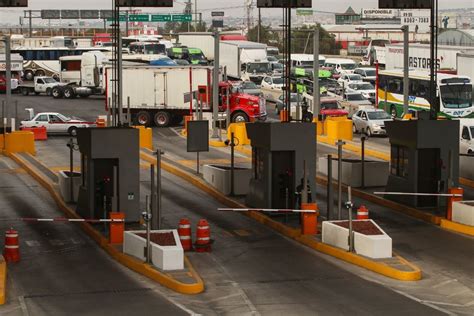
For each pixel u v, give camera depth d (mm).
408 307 31031
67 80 132250
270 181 46812
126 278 35719
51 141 80312
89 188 45250
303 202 42969
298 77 119062
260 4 49500
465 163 58844
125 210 45156
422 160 49031
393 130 50469
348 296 32594
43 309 31188
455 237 43000
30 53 148375
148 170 63844
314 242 40812
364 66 161625
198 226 40438
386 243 37500
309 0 49594
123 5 50156
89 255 39875
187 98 91625
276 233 44281
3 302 32031
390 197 51000
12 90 137250
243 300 32156
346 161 57094
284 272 36438
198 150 54719
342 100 103062
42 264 38250
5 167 65625
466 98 91062
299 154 46000
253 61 141750
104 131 44562
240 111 90562
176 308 31172
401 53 116000
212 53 159125
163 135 84938
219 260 38719
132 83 91438
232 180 52719
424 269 36812
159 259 36000
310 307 31078
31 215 48844
